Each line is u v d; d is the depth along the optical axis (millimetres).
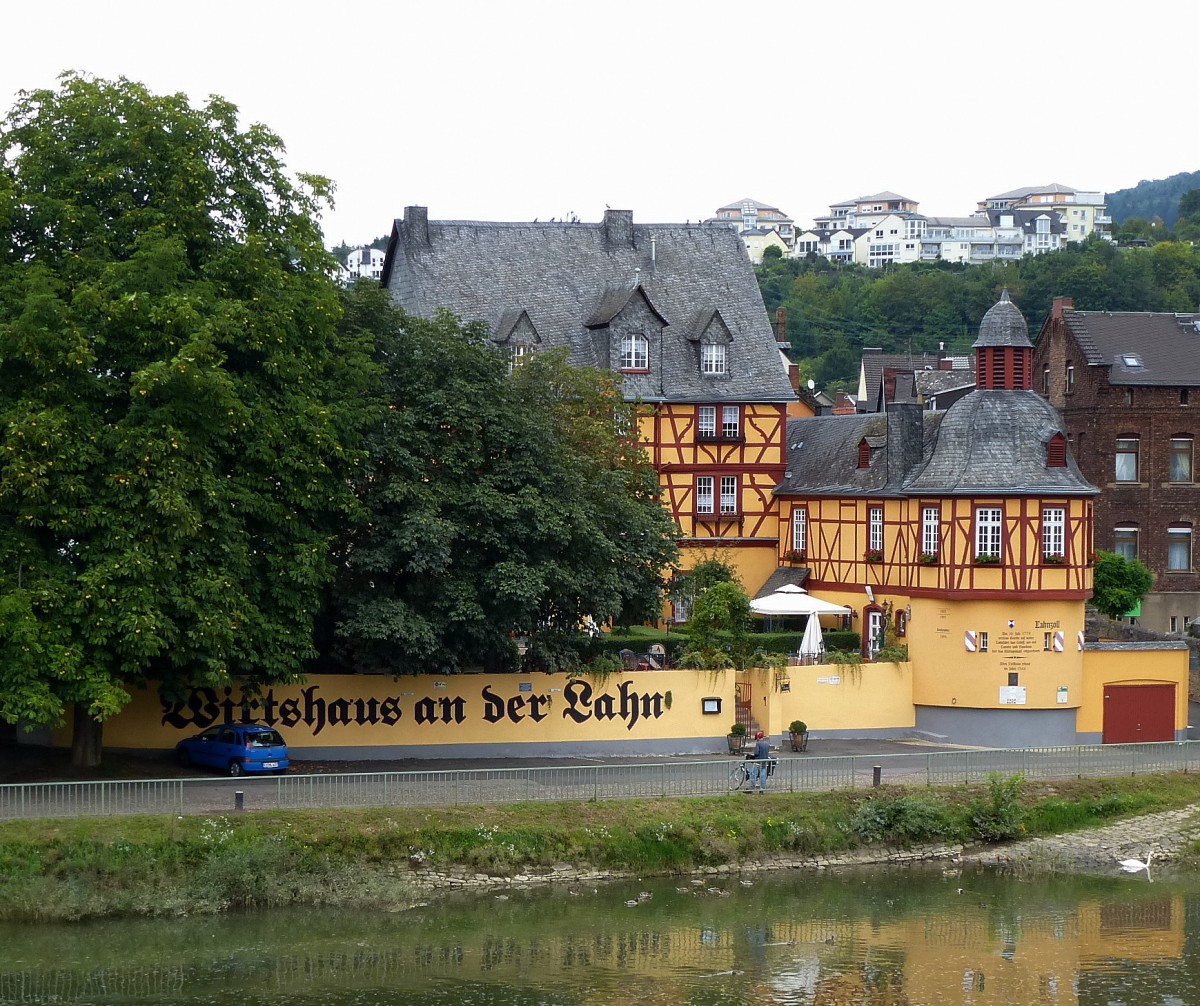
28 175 42969
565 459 51219
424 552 46781
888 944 38688
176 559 41562
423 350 50094
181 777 45281
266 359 44188
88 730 46406
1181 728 58844
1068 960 37812
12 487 40156
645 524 53281
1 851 38844
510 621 49094
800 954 37906
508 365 52344
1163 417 73312
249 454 43406
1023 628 57219
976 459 57875
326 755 50188
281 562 44625
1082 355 73500
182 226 43438
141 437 40875
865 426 67688
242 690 47562
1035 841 46906
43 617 40531
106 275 41531
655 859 43469
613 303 70938
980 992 35656
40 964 36031
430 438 49000
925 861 45688
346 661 50594
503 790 44781
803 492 68500
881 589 62406
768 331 73312
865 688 57719
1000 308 59219
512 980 35844
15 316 41406
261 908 39844
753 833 44562
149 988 34875
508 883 42031
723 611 56375
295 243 45719
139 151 43188
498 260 71625
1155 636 62000
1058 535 57281
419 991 35125
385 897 40375
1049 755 51125
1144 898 42781
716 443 71188
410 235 70938
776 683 55781
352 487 47781
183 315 41000
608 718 52719
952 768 49438
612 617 54594
